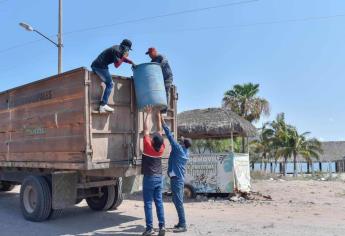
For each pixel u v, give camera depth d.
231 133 17.88
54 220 9.62
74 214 10.40
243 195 13.50
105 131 8.20
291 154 55.31
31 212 9.44
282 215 10.26
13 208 11.30
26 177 9.67
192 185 13.51
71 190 9.22
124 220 9.62
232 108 44.47
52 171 9.34
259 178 22.17
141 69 8.38
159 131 8.91
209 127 18.09
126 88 8.70
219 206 11.87
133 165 8.59
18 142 10.14
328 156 75.50
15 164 10.23
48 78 9.04
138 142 8.73
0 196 13.58
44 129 9.19
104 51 8.20
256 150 56.44
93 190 10.41
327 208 11.48
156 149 8.05
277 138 55.03
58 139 8.72
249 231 8.23
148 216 7.92
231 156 13.25
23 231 8.45
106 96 8.16
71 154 8.32
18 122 10.16
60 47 20.69
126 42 8.39
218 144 26.31
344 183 19.31
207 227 8.66
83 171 8.94
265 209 11.30
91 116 8.02
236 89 45.31
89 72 8.09
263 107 44.50
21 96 10.09
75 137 8.23
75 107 8.23
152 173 7.98
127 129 8.64
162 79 8.55
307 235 7.84
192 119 18.98
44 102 9.21
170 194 13.91
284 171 55.59
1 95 10.91
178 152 8.43
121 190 10.27
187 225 8.88
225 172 13.25
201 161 13.55
